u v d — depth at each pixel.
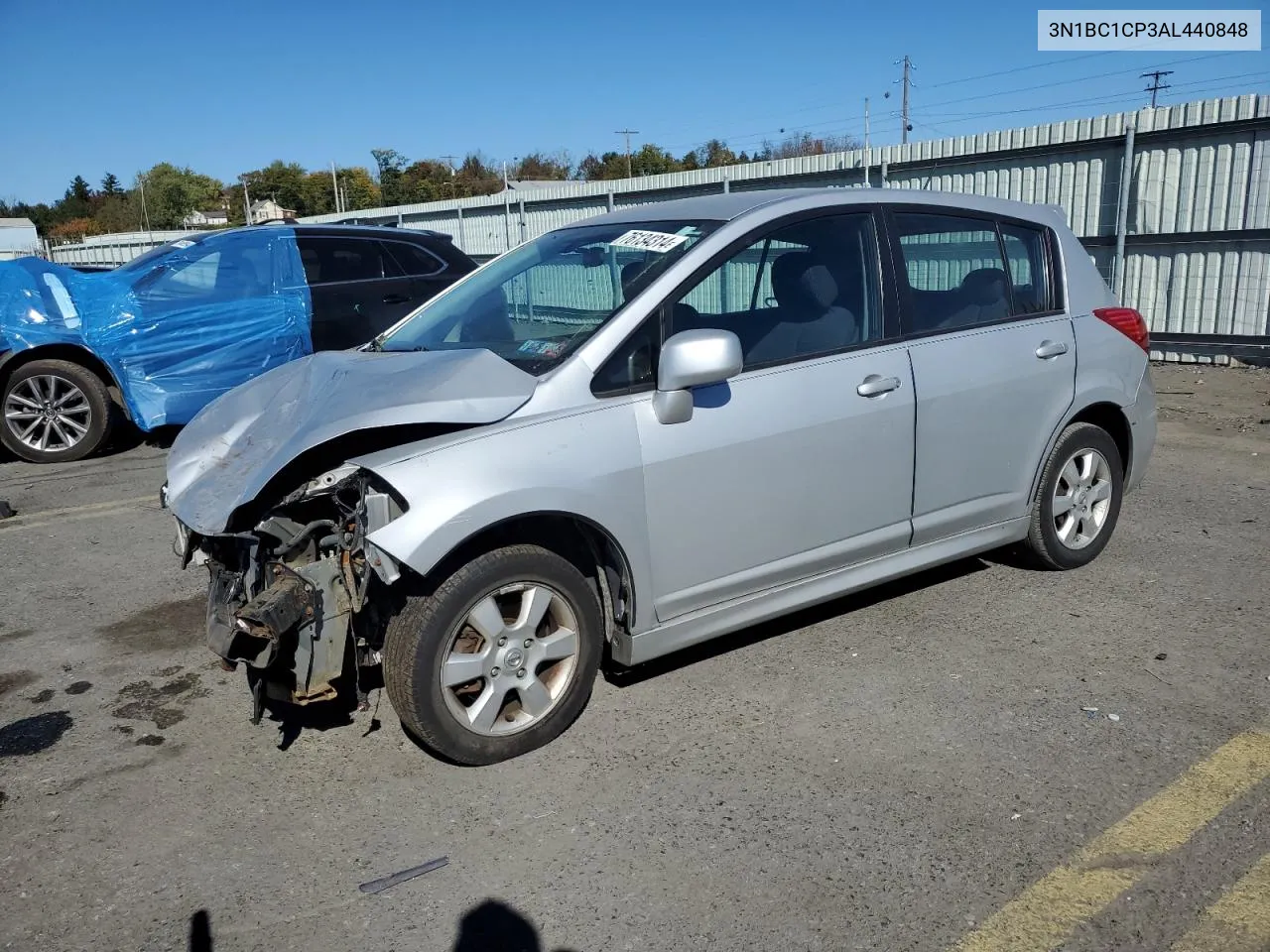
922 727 3.63
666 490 3.56
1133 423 5.06
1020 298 4.66
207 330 8.11
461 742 3.38
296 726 3.82
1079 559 5.03
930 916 2.68
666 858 2.96
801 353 3.92
